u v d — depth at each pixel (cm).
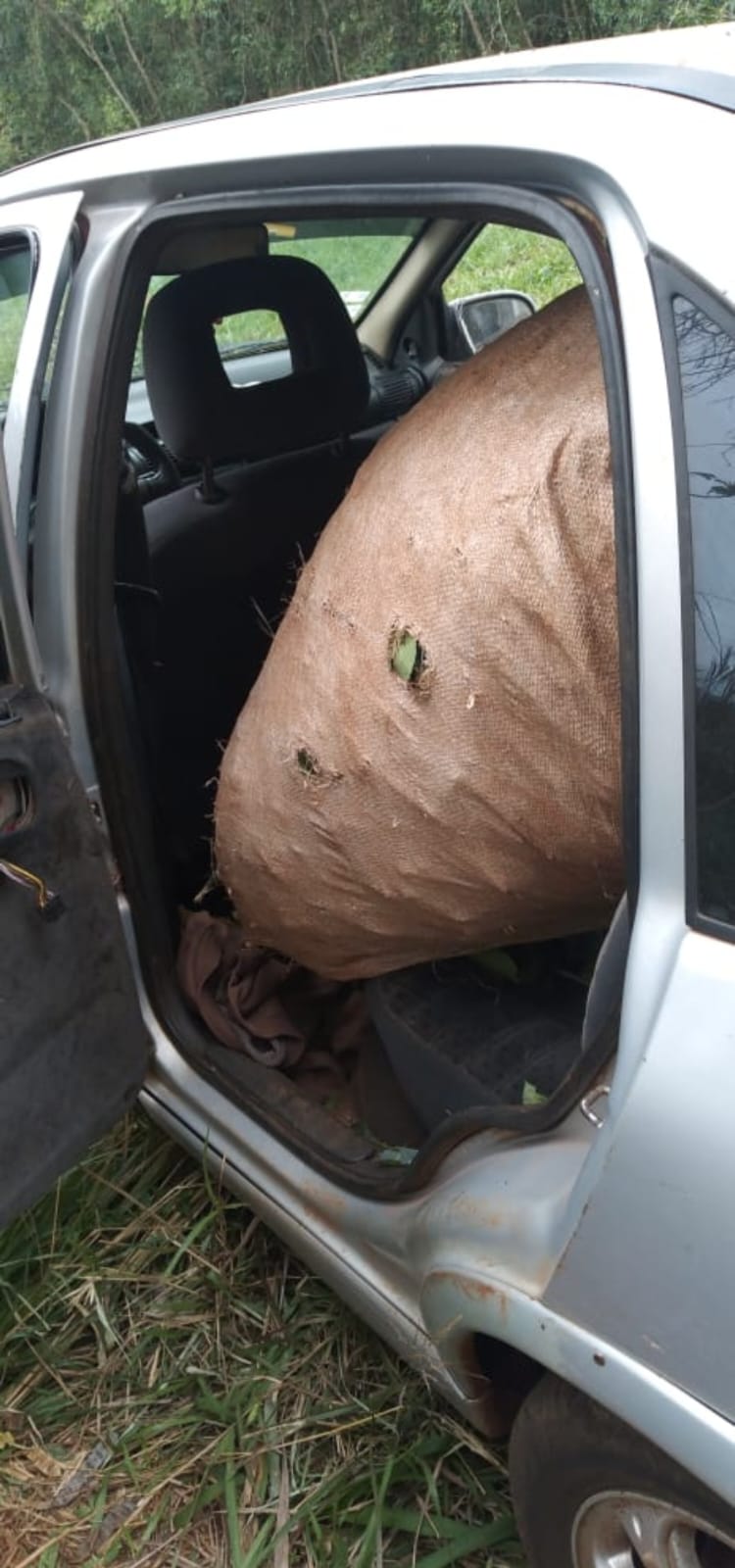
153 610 221
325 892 167
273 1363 190
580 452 126
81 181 186
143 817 202
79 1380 196
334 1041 223
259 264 229
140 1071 191
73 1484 183
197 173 165
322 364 239
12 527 166
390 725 145
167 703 236
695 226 106
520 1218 132
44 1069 174
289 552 255
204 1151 199
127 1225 216
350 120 146
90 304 181
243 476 254
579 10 934
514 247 313
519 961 183
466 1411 156
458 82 144
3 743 162
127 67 1395
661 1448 117
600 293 113
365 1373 187
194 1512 174
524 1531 148
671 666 108
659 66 126
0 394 202
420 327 326
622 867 141
